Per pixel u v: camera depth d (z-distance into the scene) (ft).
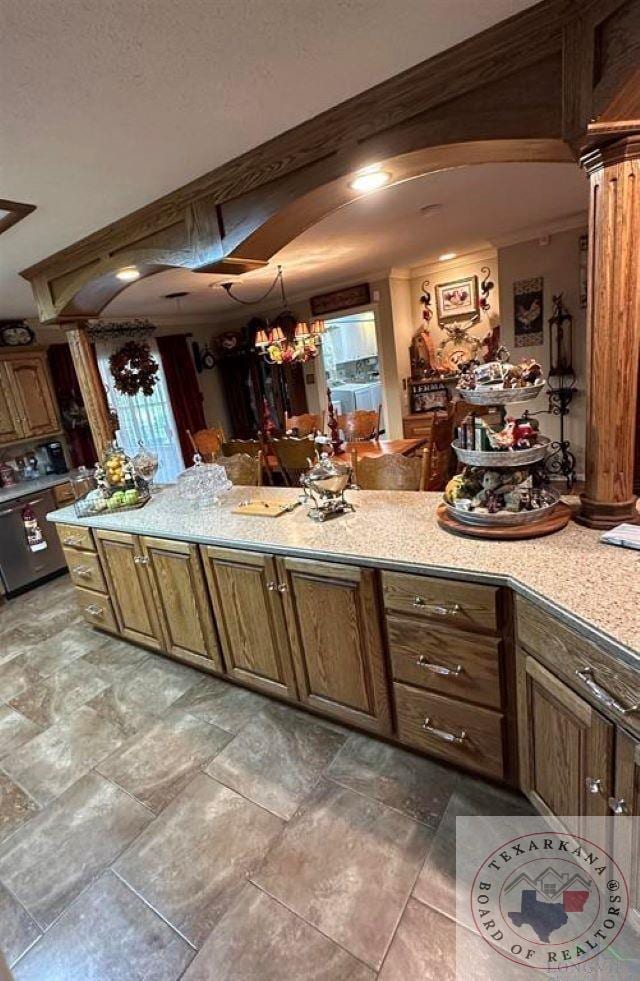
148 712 7.94
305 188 6.27
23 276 10.41
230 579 7.28
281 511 7.79
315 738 6.93
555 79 4.56
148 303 17.70
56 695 8.69
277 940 4.57
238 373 23.77
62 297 9.94
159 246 8.00
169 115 5.38
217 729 7.36
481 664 5.21
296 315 21.85
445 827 5.41
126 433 20.44
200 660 8.41
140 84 4.75
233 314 23.57
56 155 5.84
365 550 5.85
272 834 5.59
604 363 4.99
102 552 9.28
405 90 5.30
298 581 6.46
